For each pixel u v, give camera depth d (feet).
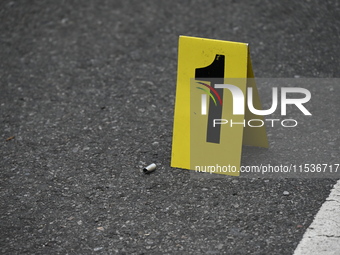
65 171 6.61
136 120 7.02
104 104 7.20
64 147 6.80
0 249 6.12
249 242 6.11
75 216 6.30
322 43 7.73
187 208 6.32
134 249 6.10
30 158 6.72
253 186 6.45
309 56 7.61
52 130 6.96
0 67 7.64
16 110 7.17
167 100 7.22
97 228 6.22
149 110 7.12
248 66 6.46
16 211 6.34
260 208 6.31
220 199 6.37
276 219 6.23
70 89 7.37
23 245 6.14
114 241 6.15
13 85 7.44
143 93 7.30
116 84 7.41
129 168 6.61
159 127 6.95
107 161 6.67
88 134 6.91
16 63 7.69
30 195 6.45
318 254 6.03
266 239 6.12
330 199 6.35
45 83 7.45
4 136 6.92
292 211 6.28
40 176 6.57
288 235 6.14
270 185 6.45
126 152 6.73
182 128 6.55
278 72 7.45
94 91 7.34
